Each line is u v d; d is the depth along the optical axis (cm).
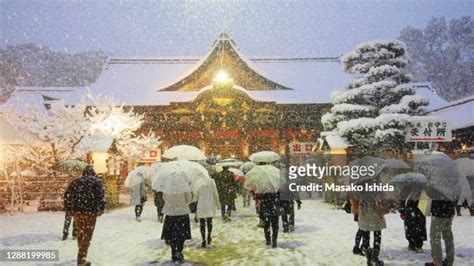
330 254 670
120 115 1948
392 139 1473
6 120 1006
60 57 4253
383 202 579
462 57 4034
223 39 3053
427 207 588
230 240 801
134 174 1086
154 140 2102
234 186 1079
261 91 3178
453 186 536
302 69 3584
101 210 616
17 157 1455
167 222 633
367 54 1744
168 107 2778
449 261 546
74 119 1669
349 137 1546
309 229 927
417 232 683
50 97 2952
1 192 1434
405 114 1483
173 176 620
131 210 1374
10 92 4059
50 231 921
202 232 738
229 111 2744
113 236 859
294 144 2634
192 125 2778
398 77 1731
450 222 543
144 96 3172
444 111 2120
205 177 648
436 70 4025
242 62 3123
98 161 1416
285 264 608
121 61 3656
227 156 2758
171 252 661
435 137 1364
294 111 2833
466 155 1288
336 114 1716
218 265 608
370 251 580
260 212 746
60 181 1414
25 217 1173
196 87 3192
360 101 1744
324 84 3312
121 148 1909
